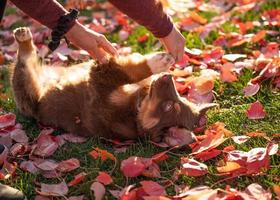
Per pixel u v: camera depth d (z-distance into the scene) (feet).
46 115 5.93
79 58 7.14
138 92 5.50
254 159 4.96
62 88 5.86
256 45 7.16
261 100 6.04
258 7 7.99
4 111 6.33
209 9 8.27
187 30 7.66
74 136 5.77
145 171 5.07
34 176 5.24
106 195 4.94
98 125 5.62
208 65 6.73
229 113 5.88
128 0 5.12
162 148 5.46
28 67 6.00
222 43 7.22
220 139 5.28
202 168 5.01
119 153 5.43
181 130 5.45
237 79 6.40
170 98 5.38
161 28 5.31
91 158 5.41
